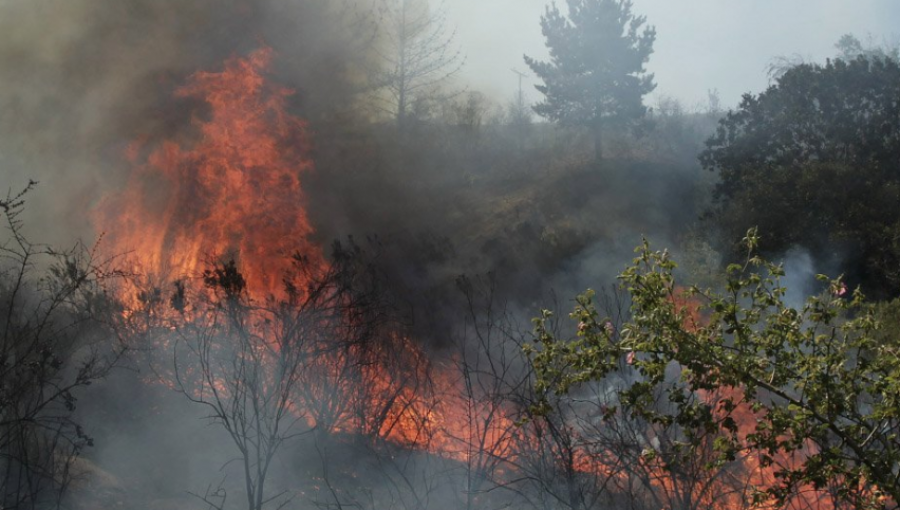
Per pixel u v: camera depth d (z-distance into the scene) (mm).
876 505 4633
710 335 4918
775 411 4754
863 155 21125
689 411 4879
